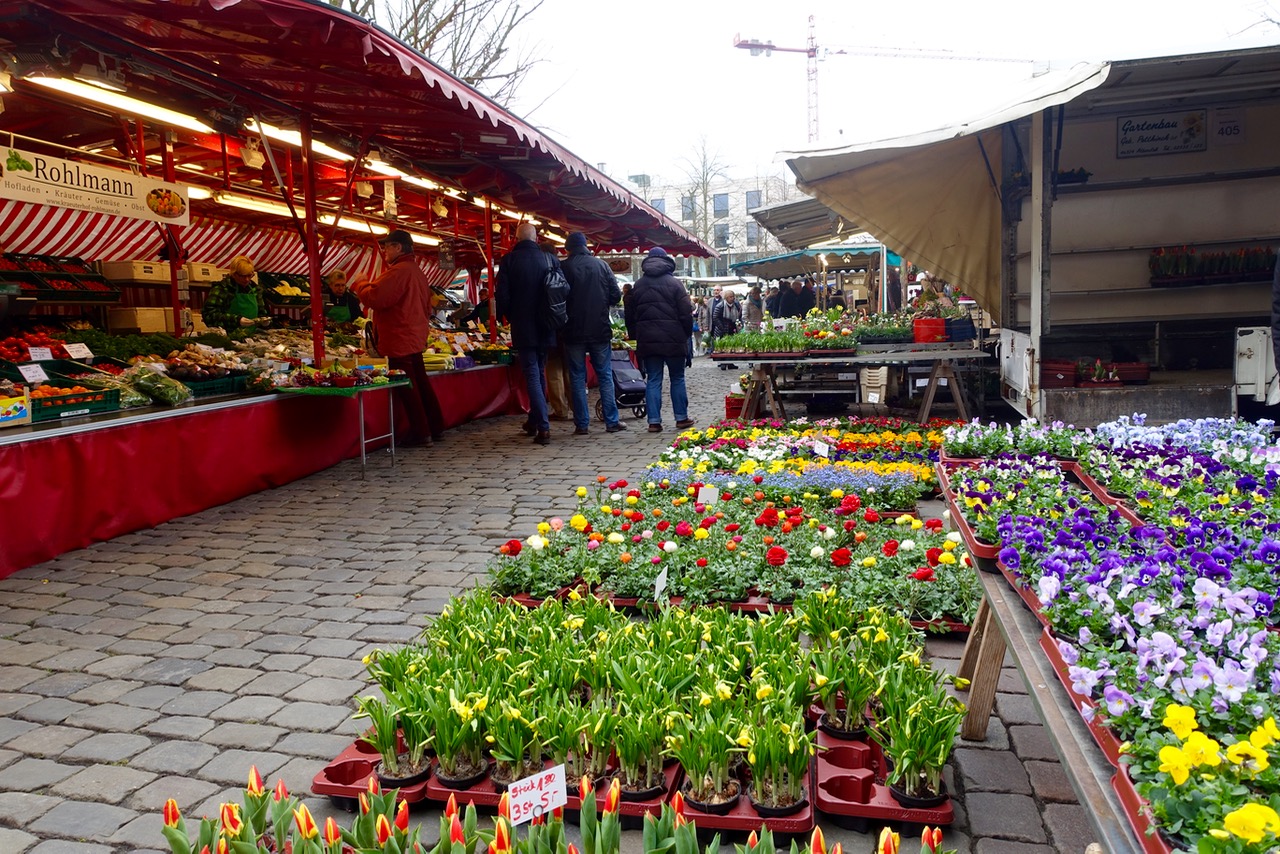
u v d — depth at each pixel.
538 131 8.58
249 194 12.90
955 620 4.26
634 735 2.80
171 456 6.86
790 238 17.59
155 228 12.41
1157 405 7.85
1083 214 9.88
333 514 7.05
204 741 3.45
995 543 3.16
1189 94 8.14
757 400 11.37
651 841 2.22
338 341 11.88
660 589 4.22
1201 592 2.18
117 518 6.37
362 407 8.45
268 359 9.09
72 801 3.05
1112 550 2.68
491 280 14.41
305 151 8.55
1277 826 1.35
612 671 3.26
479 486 7.99
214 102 7.70
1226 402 7.78
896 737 2.78
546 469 8.72
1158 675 1.95
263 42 6.00
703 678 3.21
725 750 2.75
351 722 3.59
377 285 9.62
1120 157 9.66
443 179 11.02
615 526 5.49
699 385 18.77
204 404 7.28
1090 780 1.79
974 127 7.49
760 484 6.38
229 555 5.95
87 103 8.55
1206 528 3.14
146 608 4.93
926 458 7.85
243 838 2.18
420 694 3.07
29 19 5.46
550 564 4.79
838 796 2.80
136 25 5.77
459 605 4.02
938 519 5.78
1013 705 3.61
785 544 4.88
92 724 3.59
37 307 10.81
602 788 2.83
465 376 11.98
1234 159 9.50
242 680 3.99
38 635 4.54
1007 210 10.16
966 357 10.18
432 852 2.17
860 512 6.05
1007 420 10.91
